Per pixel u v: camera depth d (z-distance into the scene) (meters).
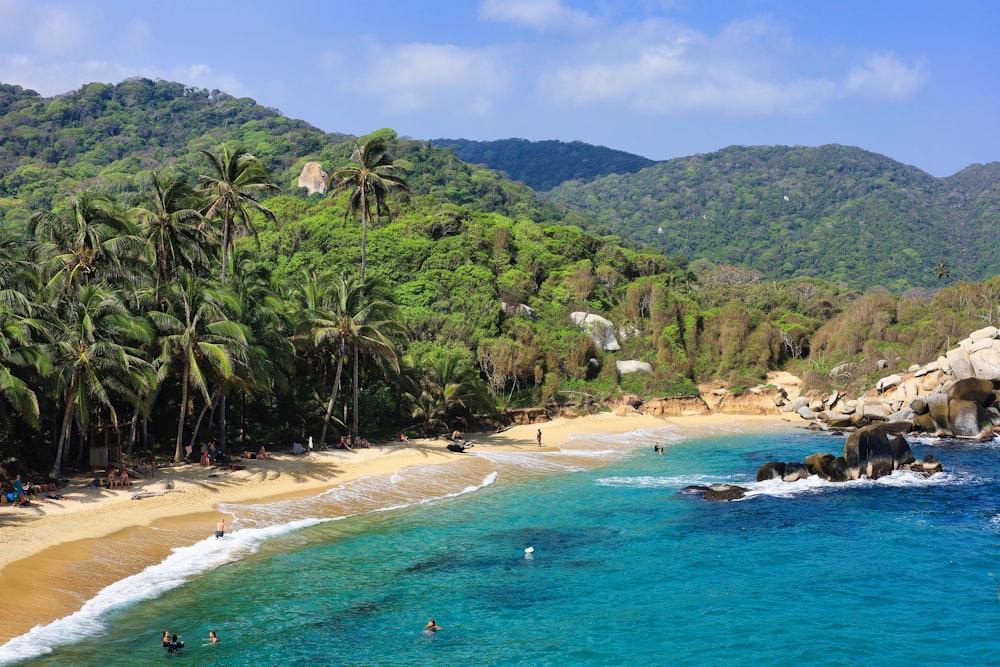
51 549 36.25
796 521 46.66
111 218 53.06
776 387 107.31
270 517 45.28
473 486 56.19
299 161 189.38
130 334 47.94
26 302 44.41
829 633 30.66
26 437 49.81
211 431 60.69
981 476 59.09
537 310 112.31
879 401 88.94
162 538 39.97
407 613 32.38
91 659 27.20
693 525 45.88
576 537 43.31
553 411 93.75
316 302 66.19
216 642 29.03
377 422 70.44
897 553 40.34
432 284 103.69
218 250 66.44
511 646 29.41
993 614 32.38
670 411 100.75
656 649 29.27
